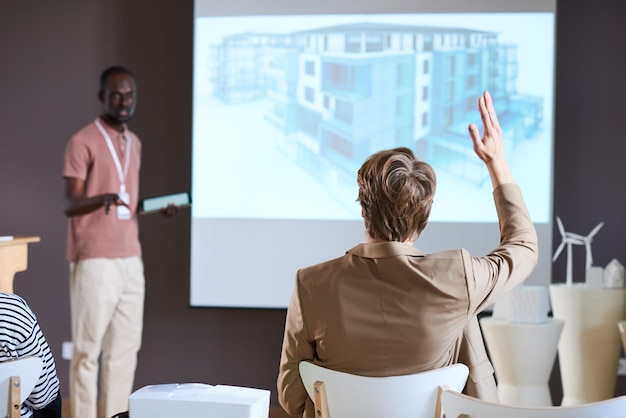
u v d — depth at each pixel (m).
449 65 4.68
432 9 4.69
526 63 4.62
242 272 4.85
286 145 4.82
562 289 4.34
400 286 1.89
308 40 4.79
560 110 4.77
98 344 4.22
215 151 4.86
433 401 1.93
